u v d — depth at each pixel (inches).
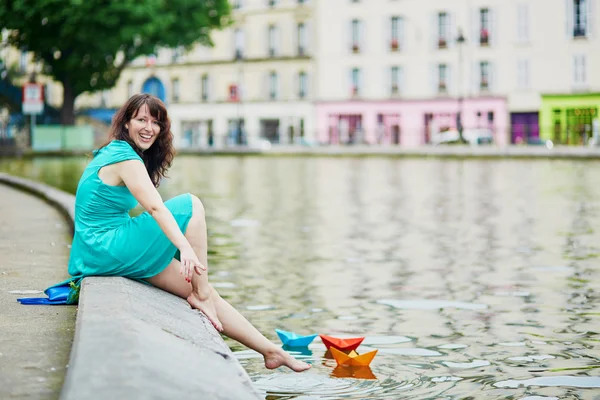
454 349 229.5
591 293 312.0
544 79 2426.2
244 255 416.5
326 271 366.3
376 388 192.7
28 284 262.2
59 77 2010.3
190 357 156.5
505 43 2474.2
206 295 209.9
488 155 1825.8
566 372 205.5
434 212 660.1
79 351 146.2
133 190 211.2
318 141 2652.6
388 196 828.6
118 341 151.9
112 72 1991.9
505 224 569.6
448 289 322.3
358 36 2704.2
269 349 209.2
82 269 214.7
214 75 2957.7
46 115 2159.2
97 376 138.3
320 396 186.4
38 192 675.4
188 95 3011.8
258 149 2308.1
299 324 260.7
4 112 2480.3
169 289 212.4
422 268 376.2
